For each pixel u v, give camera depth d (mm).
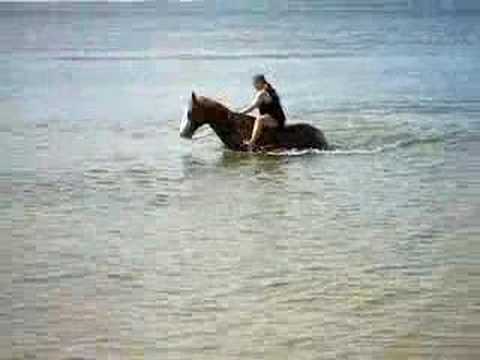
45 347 10141
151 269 13133
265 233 15273
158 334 10523
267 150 23344
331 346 10141
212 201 17984
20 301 11703
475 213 16719
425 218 16328
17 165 22469
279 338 10383
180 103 38562
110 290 12156
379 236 14992
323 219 16312
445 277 12664
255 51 79688
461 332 10555
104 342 10289
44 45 90312
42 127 30453
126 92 44062
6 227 15773
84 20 188500
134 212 17031
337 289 12133
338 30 124688
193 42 96938
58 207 17469
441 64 61938
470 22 154125
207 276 12766
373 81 48719
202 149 24766
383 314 11156
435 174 20719
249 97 41344
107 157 23656
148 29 137000
